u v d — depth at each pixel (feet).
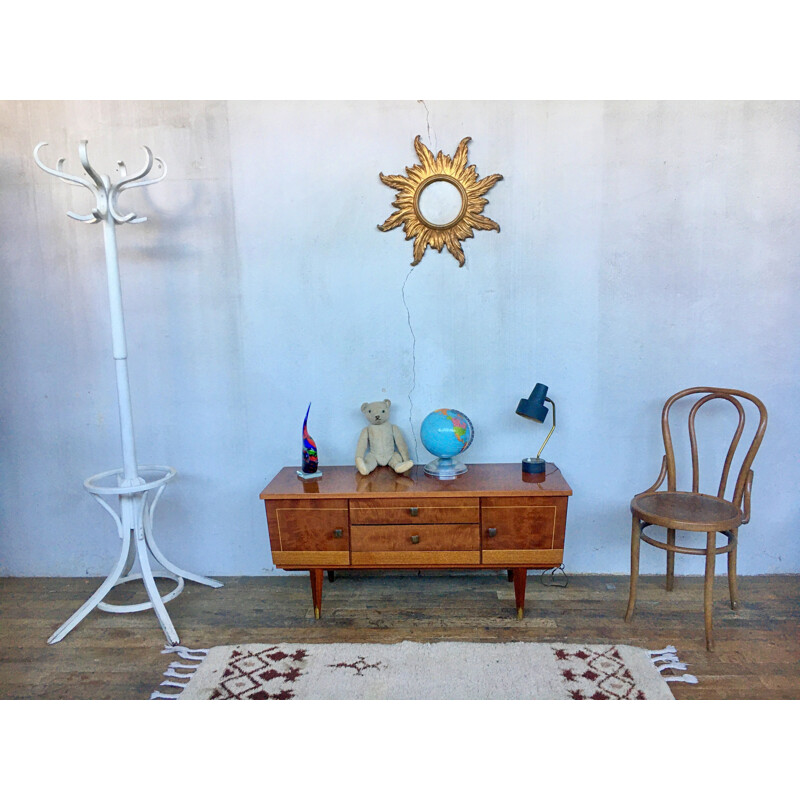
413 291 8.87
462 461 9.17
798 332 8.65
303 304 8.95
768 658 7.01
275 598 8.72
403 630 7.75
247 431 9.22
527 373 8.96
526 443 9.11
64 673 7.00
